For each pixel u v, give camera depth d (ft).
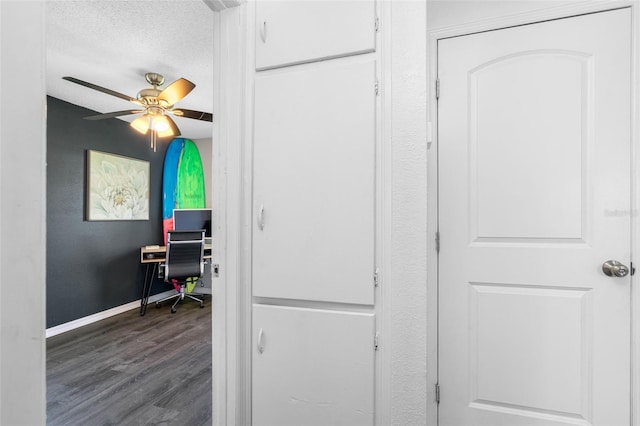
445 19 5.08
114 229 13.05
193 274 13.66
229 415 4.17
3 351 1.62
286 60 4.14
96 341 10.11
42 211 1.80
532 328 4.71
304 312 4.00
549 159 4.64
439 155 5.09
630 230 4.33
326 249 3.92
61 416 6.23
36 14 1.78
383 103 3.84
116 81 9.67
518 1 4.76
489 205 4.89
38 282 1.77
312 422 3.95
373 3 3.86
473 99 4.96
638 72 4.29
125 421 6.08
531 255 4.72
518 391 4.76
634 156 4.32
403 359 3.78
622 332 4.36
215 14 4.31
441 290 5.08
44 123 1.82
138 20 6.75
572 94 4.55
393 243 3.83
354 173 3.85
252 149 4.27
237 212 4.20
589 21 4.48
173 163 15.65
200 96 10.84
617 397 4.38
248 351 4.24
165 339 10.27
